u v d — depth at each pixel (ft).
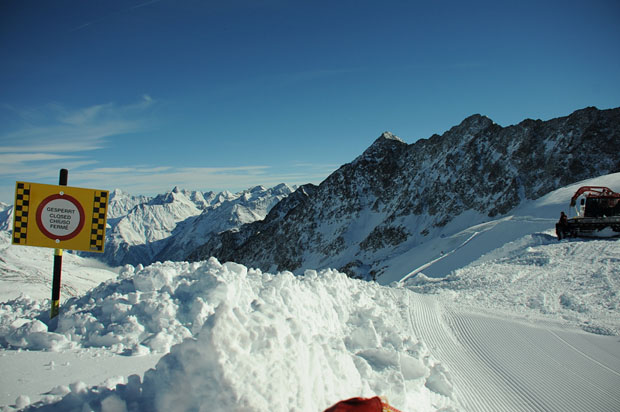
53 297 22.95
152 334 19.92
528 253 74.43
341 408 10.37
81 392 12.14
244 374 11.06
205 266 25.76
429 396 20.54
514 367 26.84
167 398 10.86
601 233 82.28
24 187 23.89
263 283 27.63
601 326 35.65
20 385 14.15
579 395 22.76
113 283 24.45
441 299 48.88
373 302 41.73
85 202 24.44
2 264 337.52
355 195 461.78
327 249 415.64
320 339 20.27
